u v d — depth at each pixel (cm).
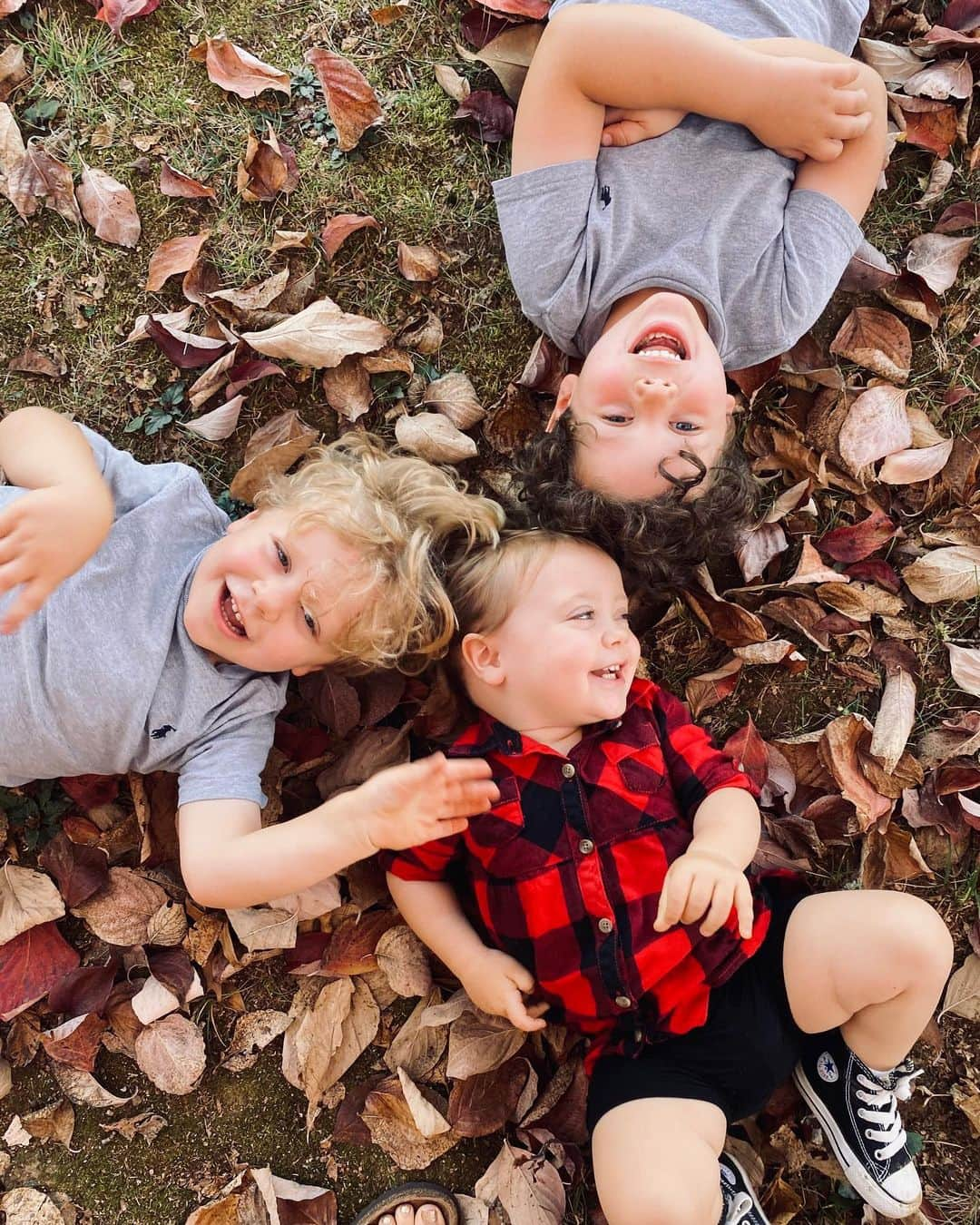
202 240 166
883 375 175
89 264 166
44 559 132
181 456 167
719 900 136
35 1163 155
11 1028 157
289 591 140
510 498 167
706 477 148
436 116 172
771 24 162
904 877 169
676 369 143
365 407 167
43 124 166
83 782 159
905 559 176
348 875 162
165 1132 157
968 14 174
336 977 160
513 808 145
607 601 148
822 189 161
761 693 175
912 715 171
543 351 169
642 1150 136
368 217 168
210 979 160
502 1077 159
